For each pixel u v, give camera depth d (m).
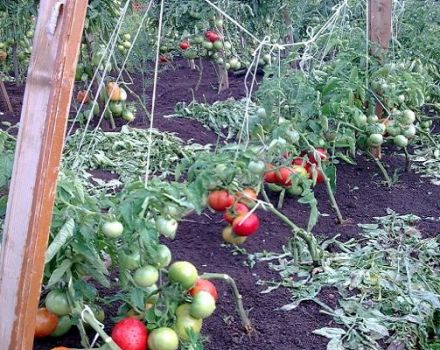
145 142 4.21
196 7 5.34
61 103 1.38
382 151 4.21
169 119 4.99
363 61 3.55
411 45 4.36
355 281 2.56
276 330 2.25
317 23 5.57
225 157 2.42
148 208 1.82
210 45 5.68
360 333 2.26
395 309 2.41
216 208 2.45
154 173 3.88
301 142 3.07
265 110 3.10
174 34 6.59
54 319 1.96
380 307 2.42
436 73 4.44
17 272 1.48
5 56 5.77
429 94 4.41
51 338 2.06
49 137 1.38
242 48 6.44
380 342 2.23
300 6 5.68
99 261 1.78
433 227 3.15
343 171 3.83
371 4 3.57
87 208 1.83
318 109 3.10
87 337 1.96
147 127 4.75
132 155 4.04
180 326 1.85
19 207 1.46
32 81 1.40
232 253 2.81
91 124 4.79
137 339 1.78
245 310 2.36
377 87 3.51
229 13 5.70
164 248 1.84
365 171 3.86
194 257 2.76
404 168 3.91
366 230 3.08
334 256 2.79
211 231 3.01
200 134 4.71
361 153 4.07
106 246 1.82
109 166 3.91
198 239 2.93
